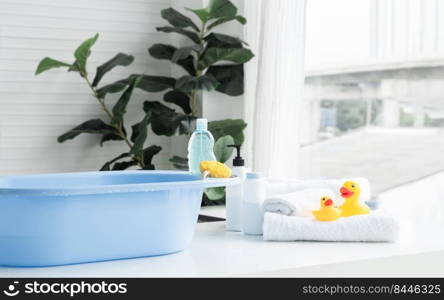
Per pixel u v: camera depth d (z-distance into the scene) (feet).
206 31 9.59
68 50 9.64
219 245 5.35
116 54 9.97
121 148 10.13
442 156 8.59
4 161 9.32
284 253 5.00
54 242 4.48
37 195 4.29
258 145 8.90
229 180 5.10
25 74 9.38
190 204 5.02
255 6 9.23
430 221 6.65
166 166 10.40
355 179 6.43
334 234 5.39
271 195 6.28
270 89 8.82
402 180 9.33
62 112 9.65
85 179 6.02
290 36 8.68
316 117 9.95
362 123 9.70
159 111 9.57
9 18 9.24
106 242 4.66
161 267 4.56
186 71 10.10
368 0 8.70
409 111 8.82
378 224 5.37
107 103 9.94
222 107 9.70
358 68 9.12
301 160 10.05
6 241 4.47
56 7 9.52
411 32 8.17
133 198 4.67
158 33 10.28
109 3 9.87
